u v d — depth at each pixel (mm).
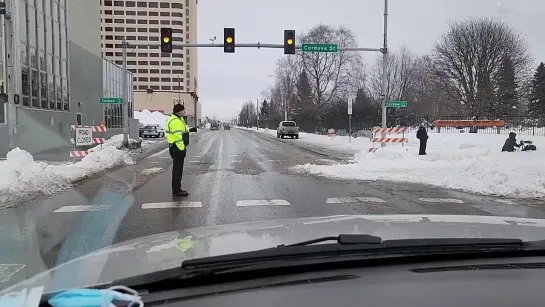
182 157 10375
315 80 62219
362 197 10281
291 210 8672
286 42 22172
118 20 125938
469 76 58812
